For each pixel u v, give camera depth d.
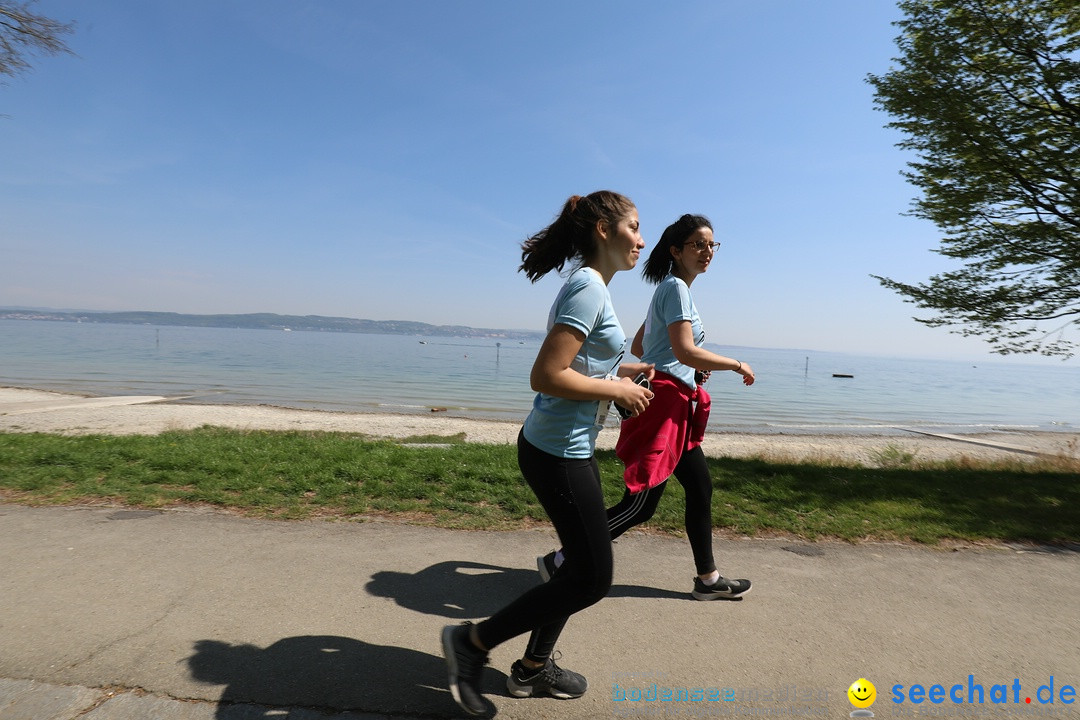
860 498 5.18
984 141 7.35
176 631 2.40
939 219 8.35
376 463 5.61
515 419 20.28
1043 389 86.25
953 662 2.38
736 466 6.85
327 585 2.94
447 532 3.85
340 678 2.12
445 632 1.95
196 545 3.40
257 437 8.33
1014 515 4.67
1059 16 7.09
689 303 2.83
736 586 2.92
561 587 1.88
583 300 1.80
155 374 35.47
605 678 2.21
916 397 47.69
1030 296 8.07
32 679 2.03
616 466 6.18
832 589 3.11
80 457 5.41
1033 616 2.84
